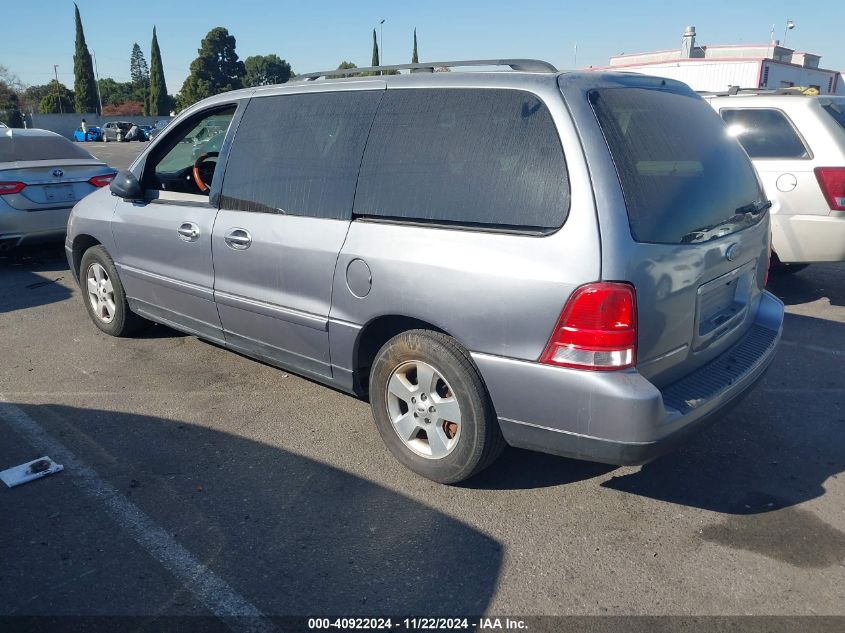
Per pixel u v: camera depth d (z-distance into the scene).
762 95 6.53
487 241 3.05
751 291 3.76
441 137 3.32
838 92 26.44
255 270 4.06
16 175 7.71
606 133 2.95
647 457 2.87
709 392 3.12
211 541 3.07
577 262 2.81
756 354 3.54
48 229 7.96
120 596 2.74
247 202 4.14
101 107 86.06
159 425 4.14
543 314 2.88
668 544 3.07
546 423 2.99
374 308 3.45
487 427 3.21
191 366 5.05
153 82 82.81
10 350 5.41
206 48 71.06
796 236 6.30
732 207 3.45
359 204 3.56
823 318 6.20
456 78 3.38
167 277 4.76
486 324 3.04
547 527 3.19
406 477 3.59
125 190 4.81
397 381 3.51
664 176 3.09
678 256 2.97
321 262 3.67
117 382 4.77
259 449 3.87
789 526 3.20
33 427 4.12
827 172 6.07
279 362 4.20
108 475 3.60
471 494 3.45
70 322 6.09
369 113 3.63
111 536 3.10
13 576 2.84
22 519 3.22
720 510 3.33
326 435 4.03
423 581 2.83
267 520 3.23
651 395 2.79
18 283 7.51
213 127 4.83
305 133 3.91
